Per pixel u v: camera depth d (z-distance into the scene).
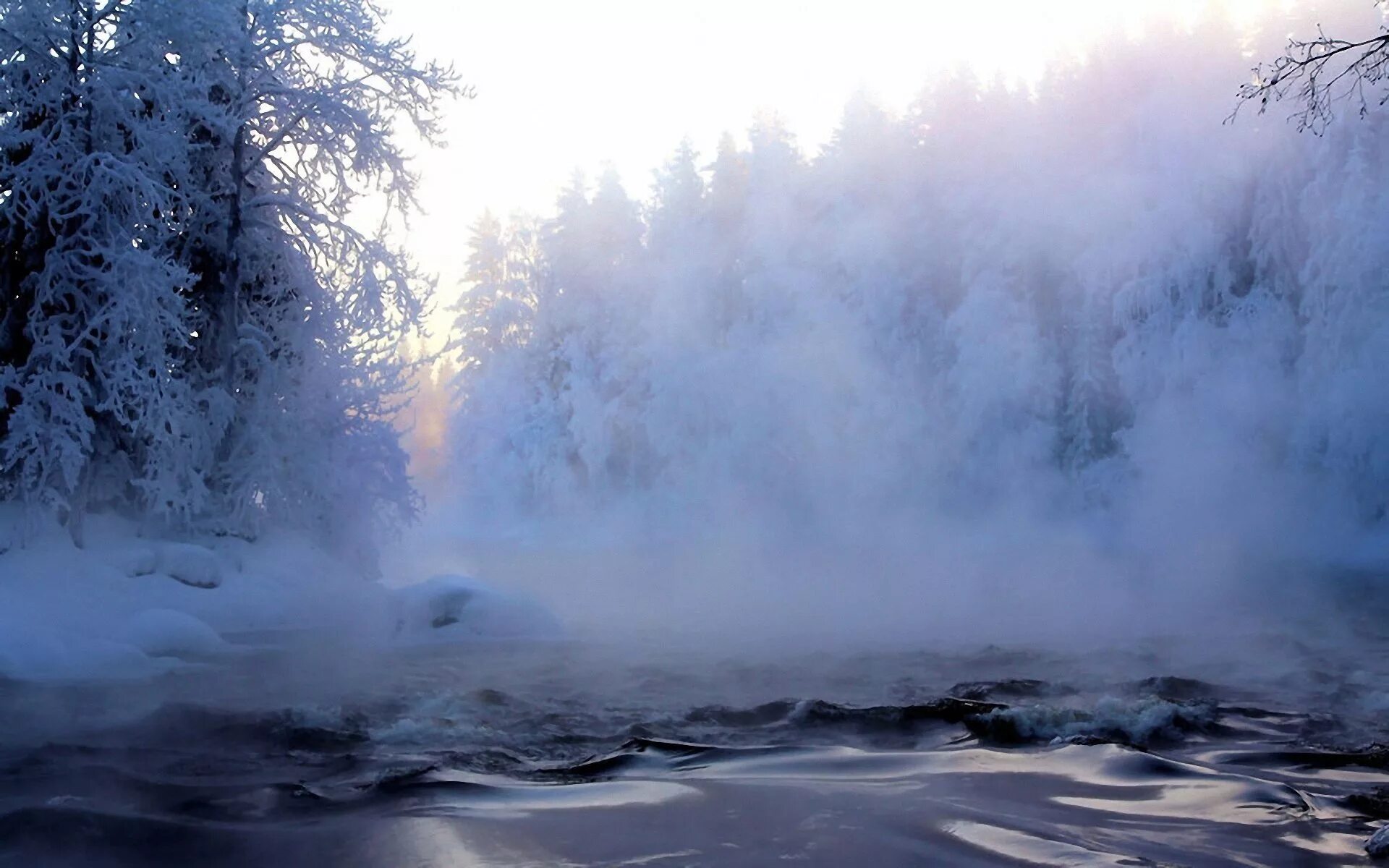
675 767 5.57
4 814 4.70
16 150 17.17
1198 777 5.02
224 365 19.86
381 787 5.18
